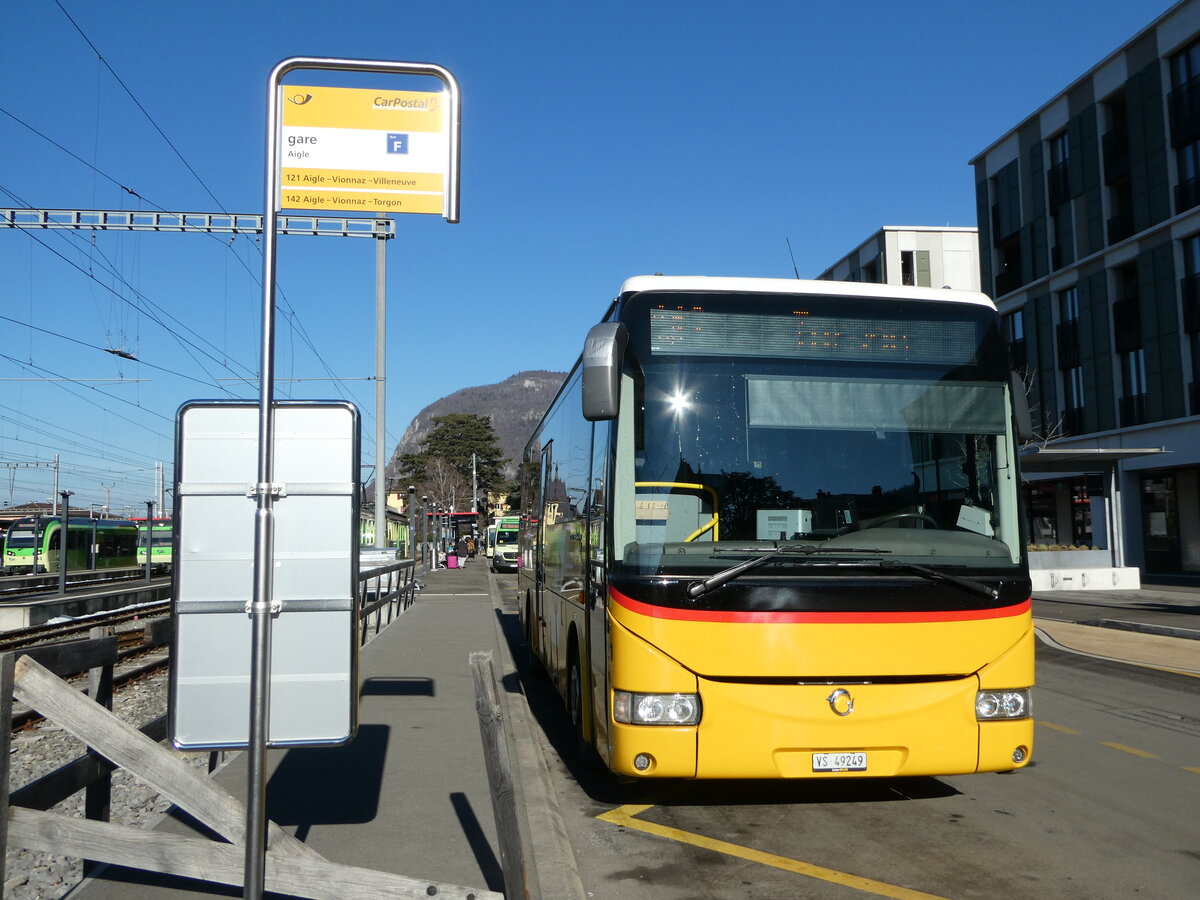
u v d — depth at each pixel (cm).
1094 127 3591
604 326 579
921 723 543
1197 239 3134
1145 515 3472
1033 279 3969
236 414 422
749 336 607
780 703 536
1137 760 768
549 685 1188
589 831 590
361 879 409
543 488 1080
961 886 494
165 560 5175
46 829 413
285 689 411
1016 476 606
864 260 5038
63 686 412
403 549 5494
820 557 554
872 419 602
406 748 767
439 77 448
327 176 471
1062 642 1538
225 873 417
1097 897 478
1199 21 3073
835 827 594
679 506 575
